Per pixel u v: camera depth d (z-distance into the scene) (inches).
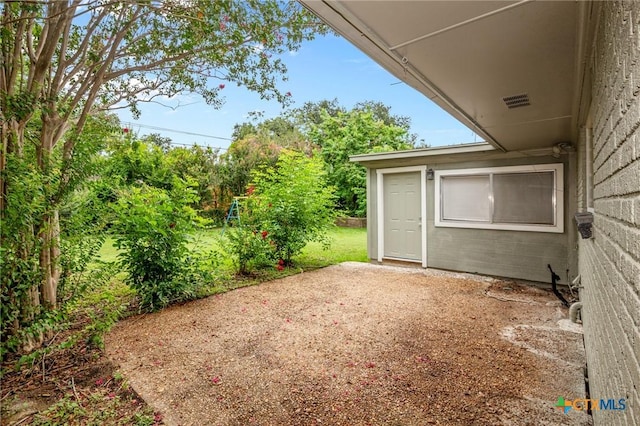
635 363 35.9
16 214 104.2
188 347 129.0
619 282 46.1
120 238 166.2
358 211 581.0
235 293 203.9
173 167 457.1
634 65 35.2
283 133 717.9
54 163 125.9
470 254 250.4
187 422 85.4
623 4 41.1
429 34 73.2
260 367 113.0
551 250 215.8
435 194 265.6
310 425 83.9
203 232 211.0
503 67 91.5
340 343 131.5
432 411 88.6
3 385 101.8
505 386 99.8
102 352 124.3
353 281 232.8
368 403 92.5
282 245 272.4
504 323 151.3
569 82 101.6
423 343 130.6
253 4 134.6
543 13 65.1
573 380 102.6
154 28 154.3
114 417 87.3
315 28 168.9
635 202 35.4
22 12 109.7
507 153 228.8
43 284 126.4
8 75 115.0
